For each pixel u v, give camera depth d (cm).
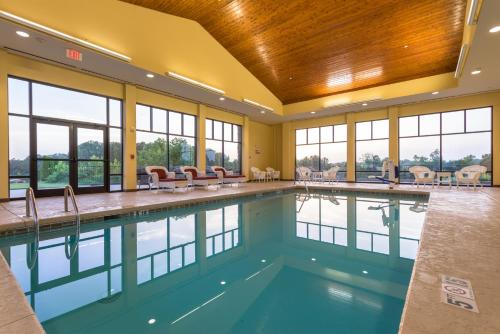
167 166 962
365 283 234
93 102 768
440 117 1009
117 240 377
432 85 890
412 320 129
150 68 710
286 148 1436
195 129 1055
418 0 614
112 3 630
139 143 880
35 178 658
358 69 915
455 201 550
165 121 955
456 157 980
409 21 677
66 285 234
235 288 228
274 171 1349
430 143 1032
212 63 895
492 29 485
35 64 644
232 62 976
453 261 209
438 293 156
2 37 532
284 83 1102
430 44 747
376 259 295
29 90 648
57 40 545
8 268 218
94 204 541
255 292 219
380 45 779
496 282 171
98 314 187
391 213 554
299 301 203
